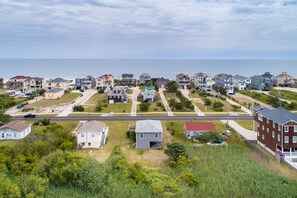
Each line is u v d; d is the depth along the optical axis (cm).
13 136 5553
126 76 13675
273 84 13475
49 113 7675
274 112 5219
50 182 3538
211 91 12194
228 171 3934
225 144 5244
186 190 3369
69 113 7675
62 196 3212
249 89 12825
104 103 8881
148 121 5619
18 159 3947
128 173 3809
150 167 4156
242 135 5875
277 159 4591
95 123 5603
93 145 5150
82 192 3350
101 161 4434
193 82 14038
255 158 4572
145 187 3484
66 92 11450
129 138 5650
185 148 4556
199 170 3975
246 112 7938
